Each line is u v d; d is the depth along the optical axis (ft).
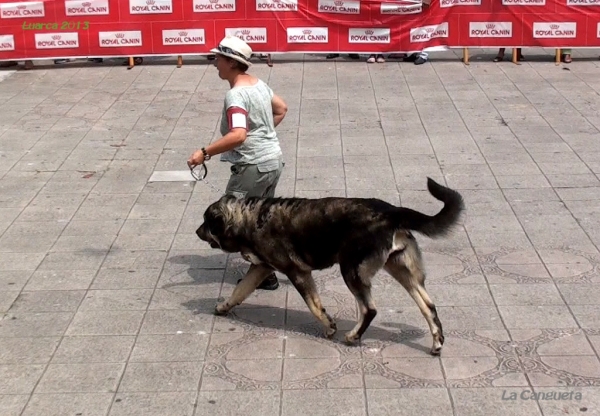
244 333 19.92
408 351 18.80
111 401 17.01
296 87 43.93
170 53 48.24
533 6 47.14
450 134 35.86
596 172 30.78
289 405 16.71
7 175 31.78
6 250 25.02
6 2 47.32
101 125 38.11
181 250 24.97
